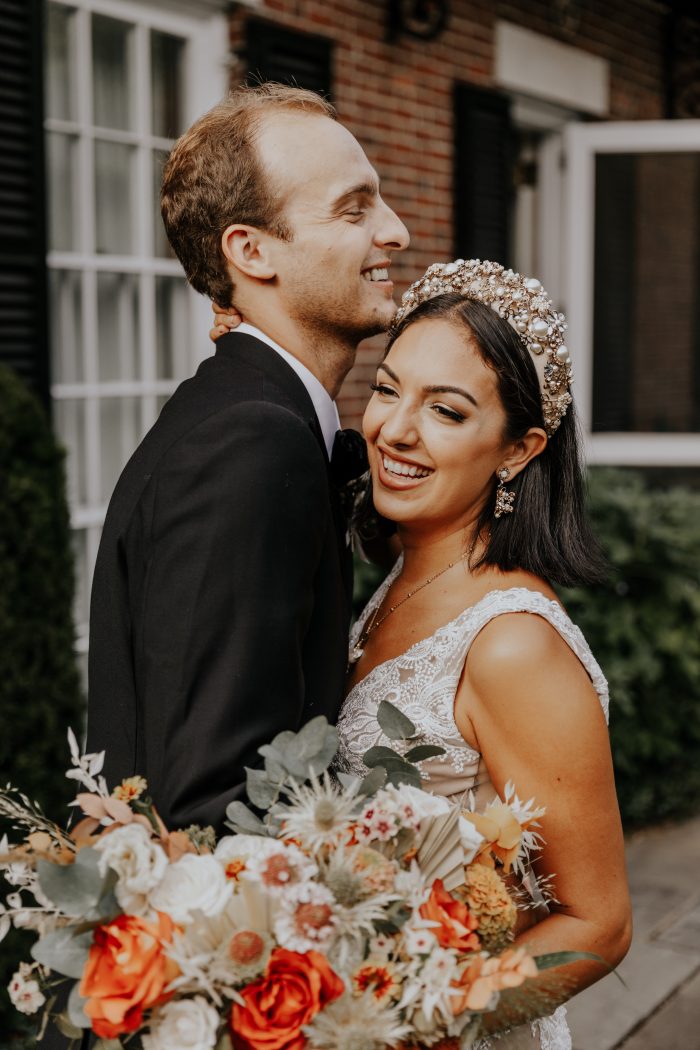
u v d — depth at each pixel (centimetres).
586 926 144
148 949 110
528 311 152
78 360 402
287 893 112
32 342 355
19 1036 289
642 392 700
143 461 148
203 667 133
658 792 466
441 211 548
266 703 134
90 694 156
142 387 428
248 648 133
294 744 125
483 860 132
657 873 411
